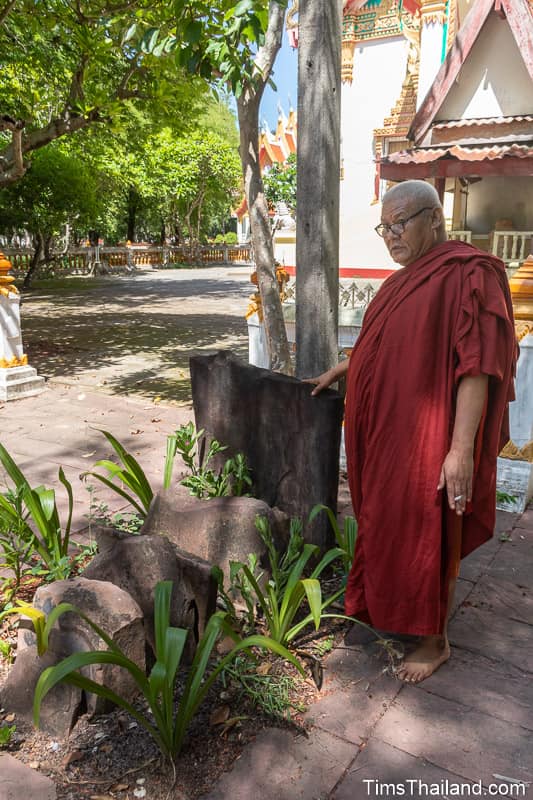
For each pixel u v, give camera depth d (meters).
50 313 15.52
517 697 2.55
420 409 2.35
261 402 3.43
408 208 2.41
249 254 42.44
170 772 2.16
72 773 2.17
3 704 2.48
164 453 5.25
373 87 13.00
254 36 3.50
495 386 2.40
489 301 2.27
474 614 3.12
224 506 3.19
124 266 33.06
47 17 7.40
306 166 3.43
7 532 3.28
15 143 8.13
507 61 9.89
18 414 6.37
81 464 4.98
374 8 12.67
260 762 2.21
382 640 2.75
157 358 9.72
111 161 25.03
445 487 2.38
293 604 2.73
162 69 7.37
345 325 4.77
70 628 2.36
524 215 11.50
